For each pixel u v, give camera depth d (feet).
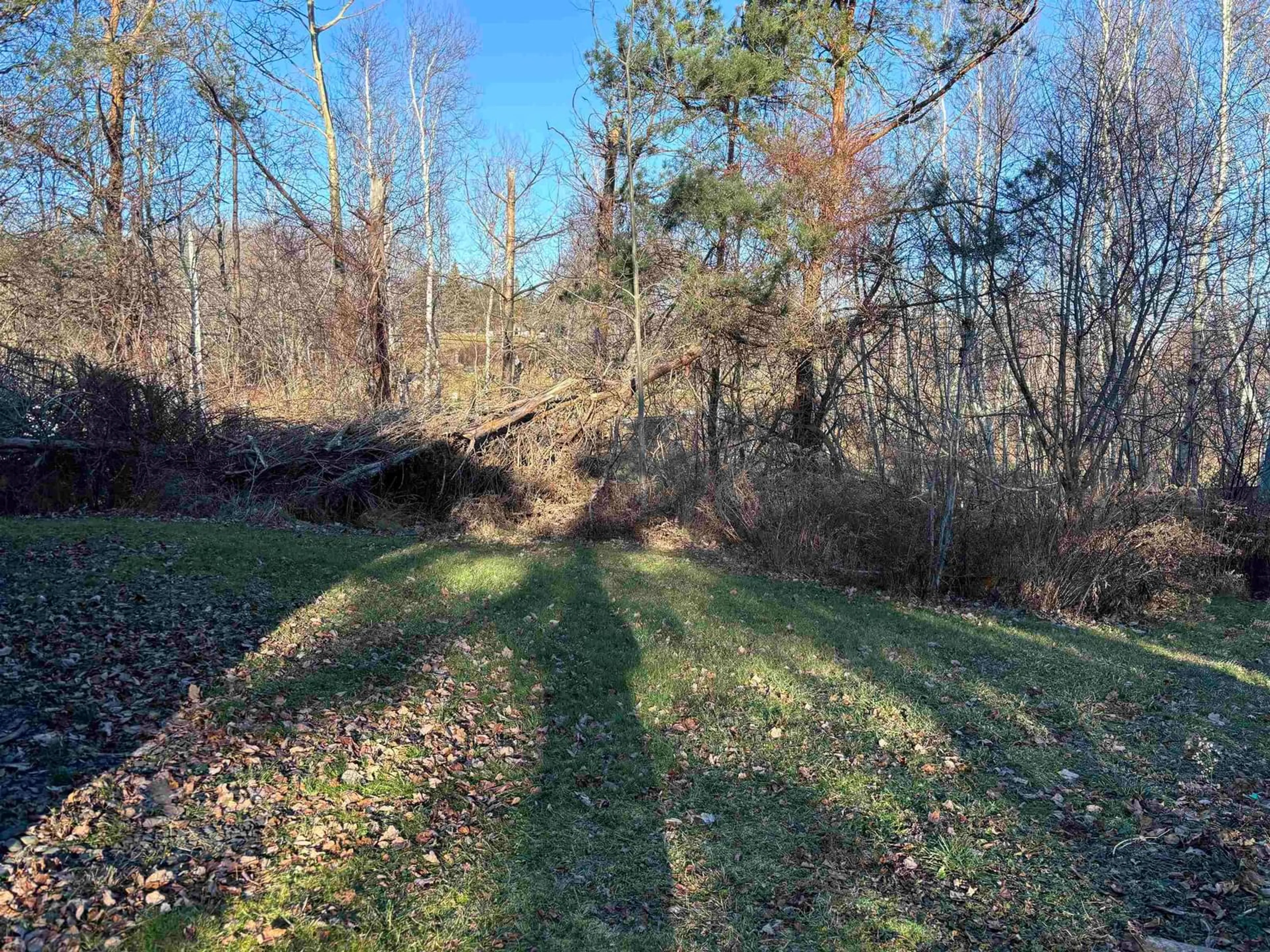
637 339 48.88
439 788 15.40
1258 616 35.40
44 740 14.57
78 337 57.26
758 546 41.16
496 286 94.68
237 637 21.26
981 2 46.80
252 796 13.94
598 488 48.24
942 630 29.91
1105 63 37.63
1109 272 40.65
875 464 46.11
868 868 13.83
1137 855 14.48
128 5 62.13
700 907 12.50
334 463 45.14
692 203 47.65
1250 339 47.03
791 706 20.95
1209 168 40.98
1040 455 39.32
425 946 11.01
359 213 69.05
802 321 47.70
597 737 18.45
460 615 25.75
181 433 42.78
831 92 51.57
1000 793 16.76
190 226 75.66
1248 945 11.89
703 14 52.75
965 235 38.32
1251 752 19.69
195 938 10.40
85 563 25.55
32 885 10.84
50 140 53.72
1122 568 34.68
